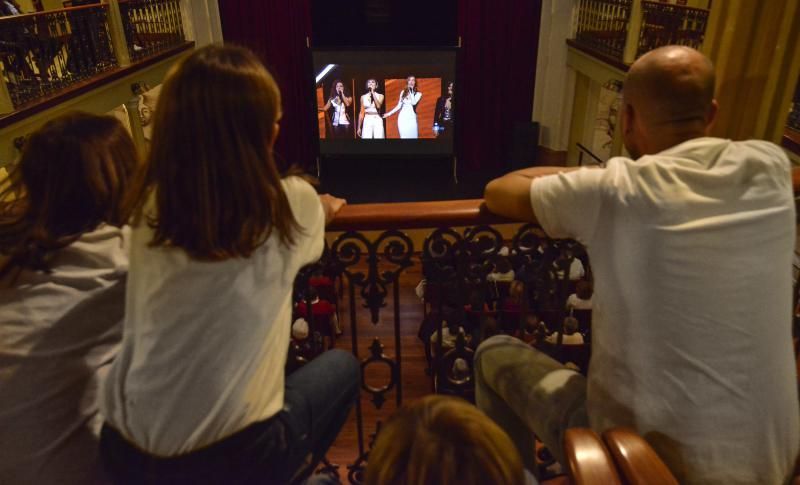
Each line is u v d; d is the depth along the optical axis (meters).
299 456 1.15
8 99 5.51
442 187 10.83
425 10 10.70
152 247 0.95
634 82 1.14
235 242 0.93
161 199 0.93
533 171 1.29
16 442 1.08
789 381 1.11
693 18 7.30
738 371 1.05
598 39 9.24
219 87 0.90
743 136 2.04
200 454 1.00
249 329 0.99
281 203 0.97
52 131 1.11
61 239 1.08
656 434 1.11
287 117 11.12
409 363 6.09
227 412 0.99
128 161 1.15
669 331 1.07
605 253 1.12
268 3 10.18
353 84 10.49
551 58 10.51
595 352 1.21
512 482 0.72
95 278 1.11
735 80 1.96
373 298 1.64
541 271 1.66
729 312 1.04
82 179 1.09
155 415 0.98
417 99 10.60
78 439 1.13
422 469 0.71
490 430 0.74
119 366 1.02
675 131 1.12
